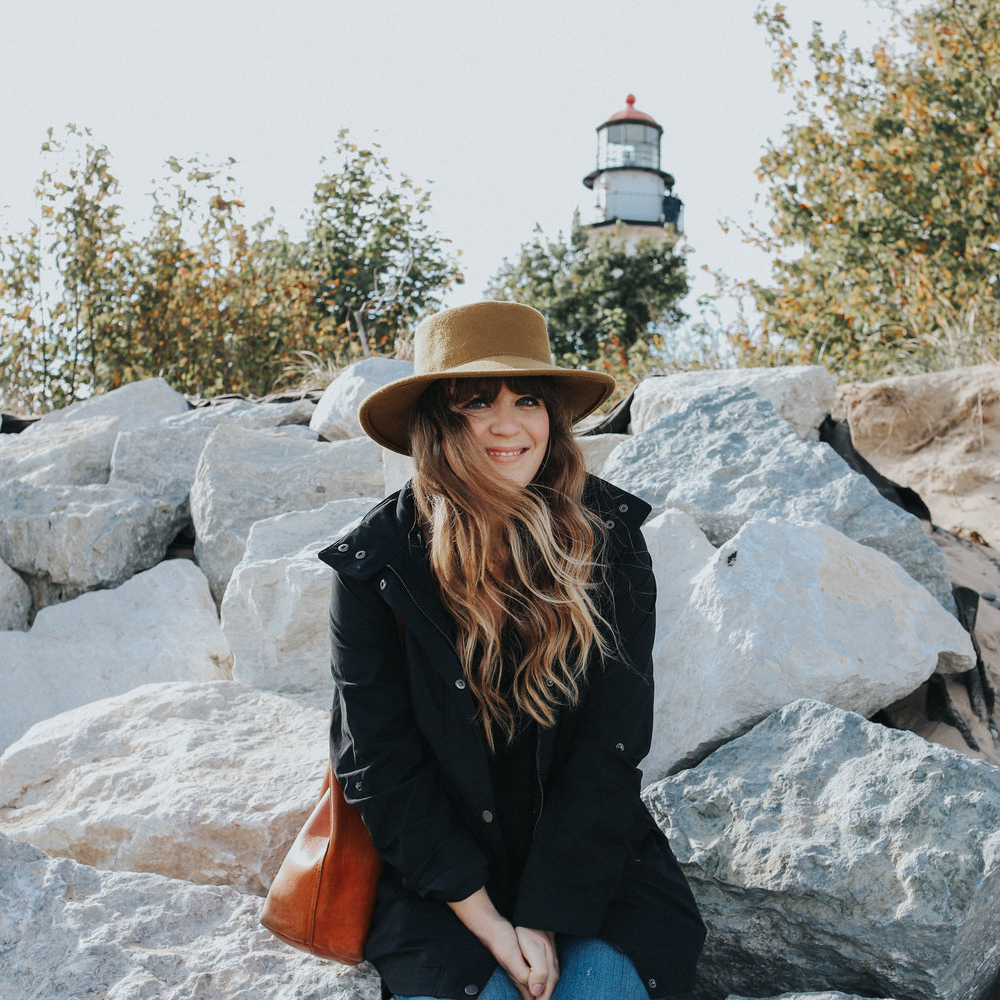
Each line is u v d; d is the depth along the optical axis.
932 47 11.28
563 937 2.03
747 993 2.47
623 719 2.08
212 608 4.77
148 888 2.41
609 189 34.12
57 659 4.39
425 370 2.22
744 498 3.96
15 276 12.59
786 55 11.67
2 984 2.10
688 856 2.49
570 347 20.03
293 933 2.08
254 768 2.94
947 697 3.39
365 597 2.07
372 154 15.86
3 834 2.42
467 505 2.09
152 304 13.02
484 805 2.02
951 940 2.13
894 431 5.73
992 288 9.74
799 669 2.95
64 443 6.26
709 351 8.55
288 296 13.50
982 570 4.48
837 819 2.43
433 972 1.88
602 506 2.27
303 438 5.72
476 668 2.09
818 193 11.43
